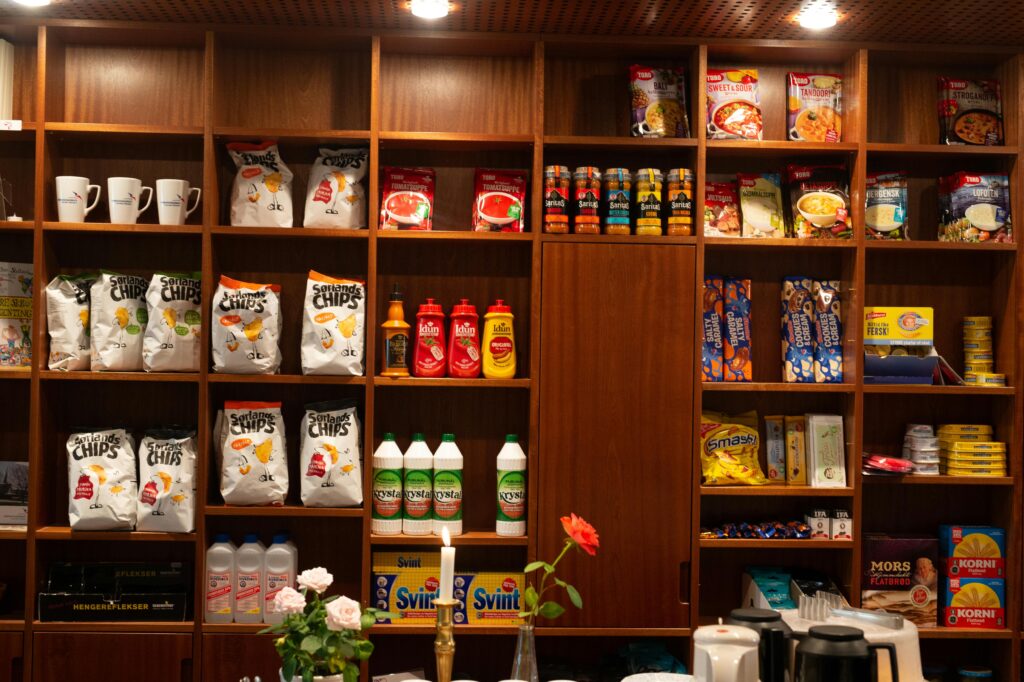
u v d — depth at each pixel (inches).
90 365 134.7
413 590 135.1
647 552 134.6
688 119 140.7
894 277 147.7
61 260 141.3
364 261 144.0
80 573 134.8
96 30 134.9
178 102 142.6
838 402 145.2
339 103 143.5
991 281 147.1
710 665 74.7
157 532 132.6
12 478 134.6
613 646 145.0
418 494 135.6
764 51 140.2
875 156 142.7
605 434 134.6
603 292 134.8
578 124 144.6
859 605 136.9
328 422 134.6
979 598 138.0
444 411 144.8
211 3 126.6
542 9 126.8
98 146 141.6
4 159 141.6
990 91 142.6
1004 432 140.6
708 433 141.1
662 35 136.6
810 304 142.6
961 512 147.3
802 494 136.3
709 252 146.4
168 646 131.6
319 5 126.7
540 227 135.3
